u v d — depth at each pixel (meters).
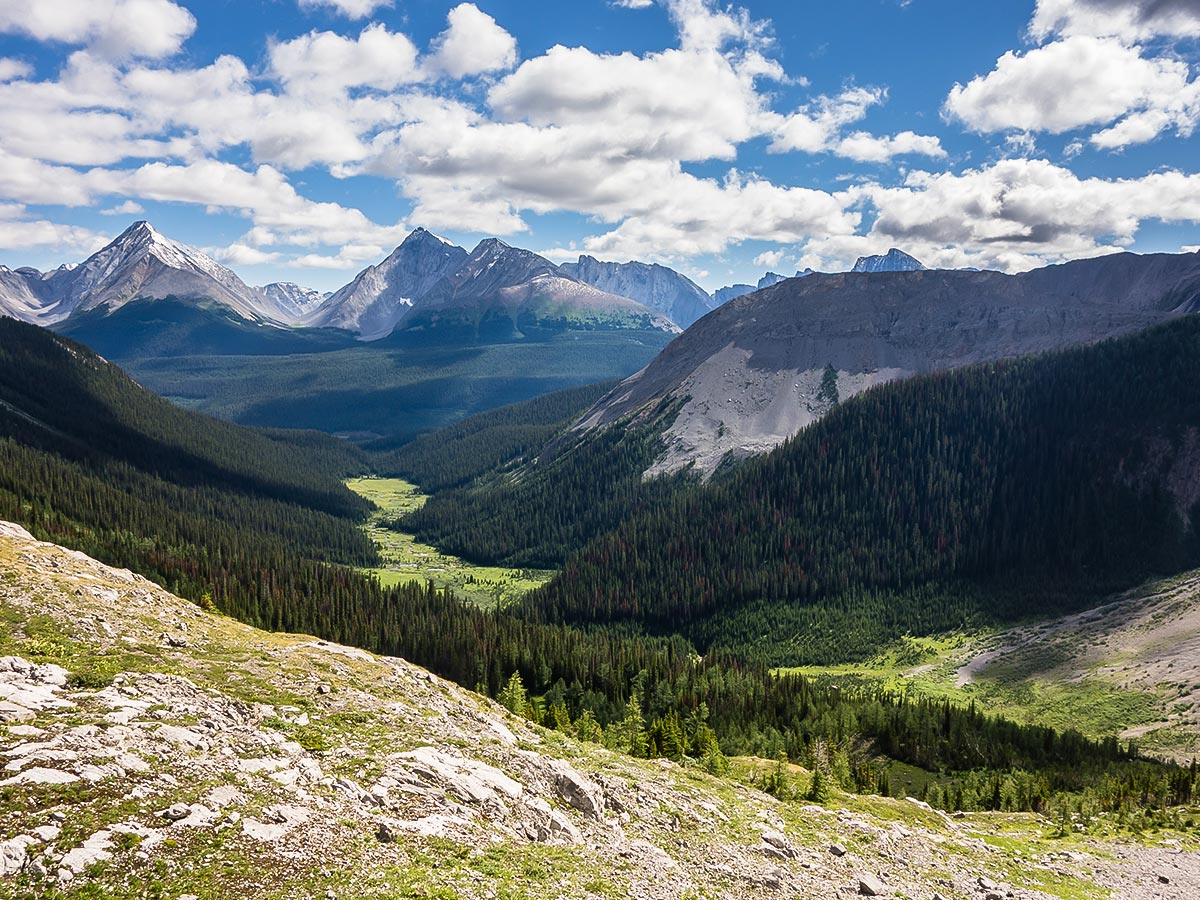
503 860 29.67
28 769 25.36
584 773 44.31
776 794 67.44
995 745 114.81
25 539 68.88
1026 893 47.25
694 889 33.62
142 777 27.11
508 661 147.75
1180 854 67.25
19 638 44.31
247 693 42.06
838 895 39.00
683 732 89.44
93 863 21.83
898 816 67.75
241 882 23.03
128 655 45.06
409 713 45.19
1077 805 89.00
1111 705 136.38
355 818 29.22
